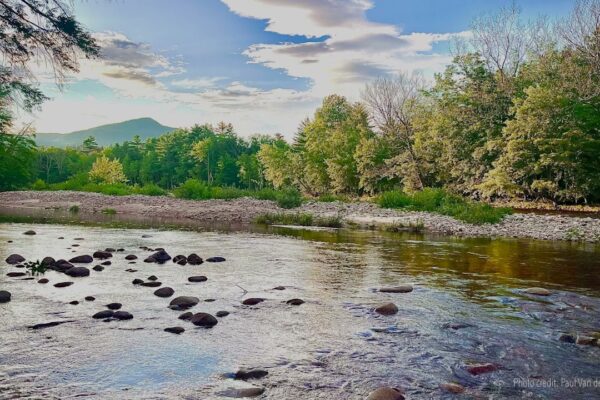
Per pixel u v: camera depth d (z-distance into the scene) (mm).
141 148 132875
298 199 30672
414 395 3336
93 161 107875
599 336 4746
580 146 28703
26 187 50875
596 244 14258
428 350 4305
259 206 29797
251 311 5496
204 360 3898
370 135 52094
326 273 8172
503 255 11188
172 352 4062
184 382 3438
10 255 8938
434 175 40844
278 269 8438
